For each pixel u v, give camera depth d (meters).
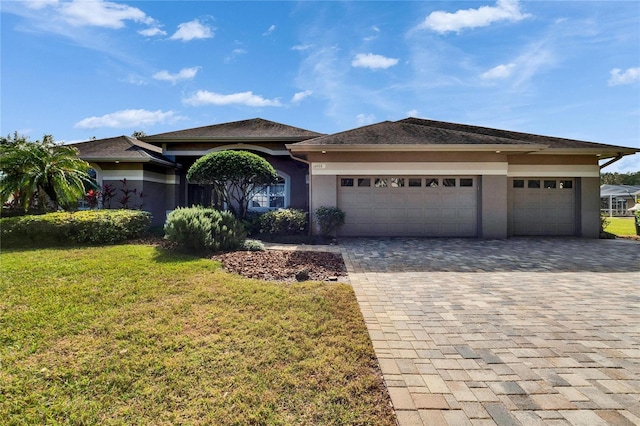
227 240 8.55
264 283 5.84
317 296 5.17
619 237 12.91
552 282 6.41
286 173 15.96
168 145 16.00
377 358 3.44
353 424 2.52
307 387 2.95
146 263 6.72
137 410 2.70
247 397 2.81
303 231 12.04
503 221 12.07
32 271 6.05
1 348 3.54
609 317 4.62
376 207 12.39
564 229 12.91
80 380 3.05
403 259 8.44
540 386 2.94
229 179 11.30
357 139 12.47
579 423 2.47
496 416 2.55
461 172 12.05
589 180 12.76
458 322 4.41
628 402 2.71
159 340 3.73
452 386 2.95
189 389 2.93
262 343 3.67
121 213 9.91
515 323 4.39
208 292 5.21
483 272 7.18
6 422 2.56
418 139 12.40
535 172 12.77
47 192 12.20
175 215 8.12
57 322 4.09
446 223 12.30
